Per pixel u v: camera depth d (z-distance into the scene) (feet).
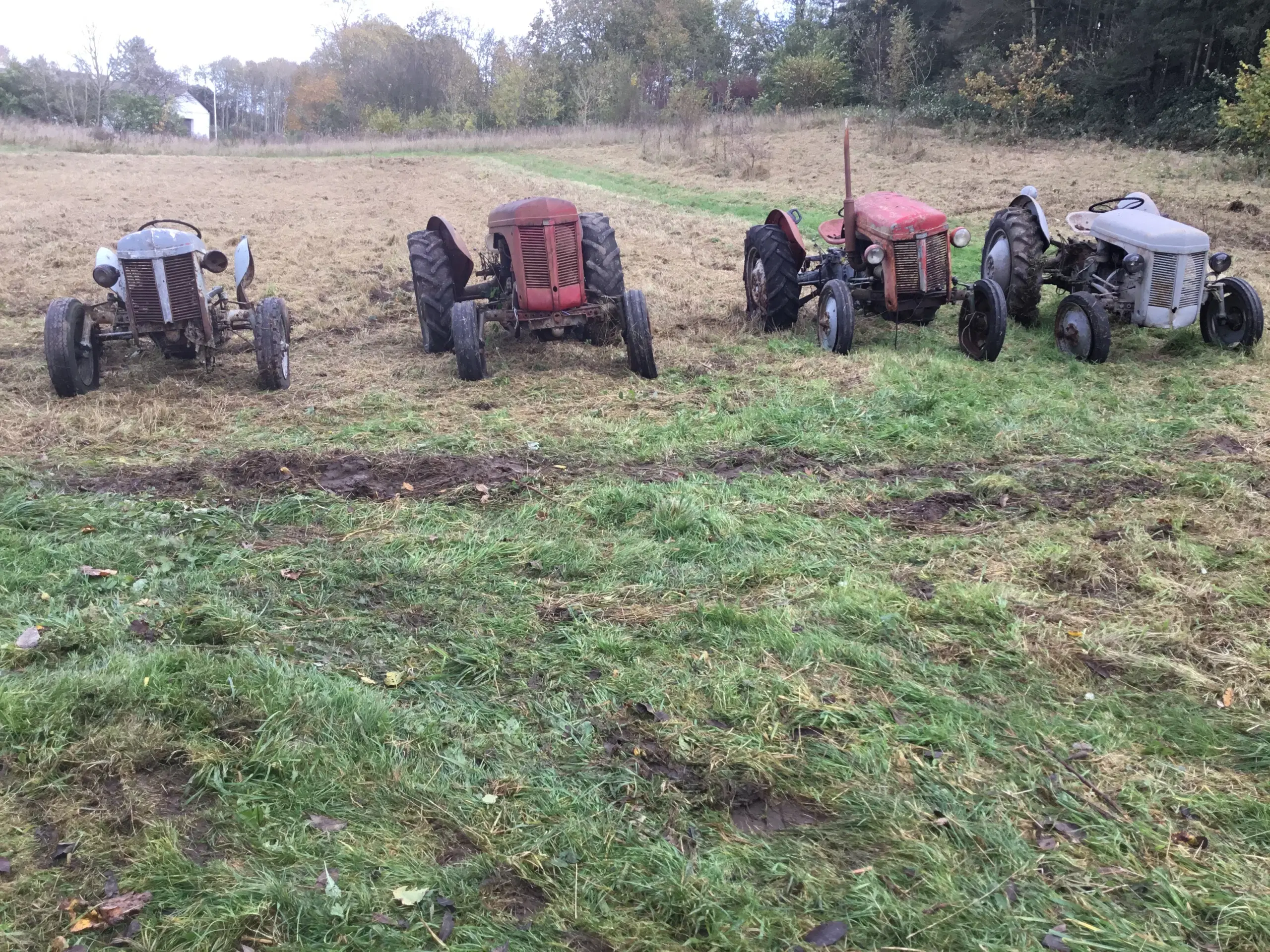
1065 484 15.90
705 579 12.46
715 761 8.73
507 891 7.34
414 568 12.66
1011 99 82.12
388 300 34.68
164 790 8.33
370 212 55.93
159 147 106.11
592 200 60.13
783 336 27.63
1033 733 9.14
